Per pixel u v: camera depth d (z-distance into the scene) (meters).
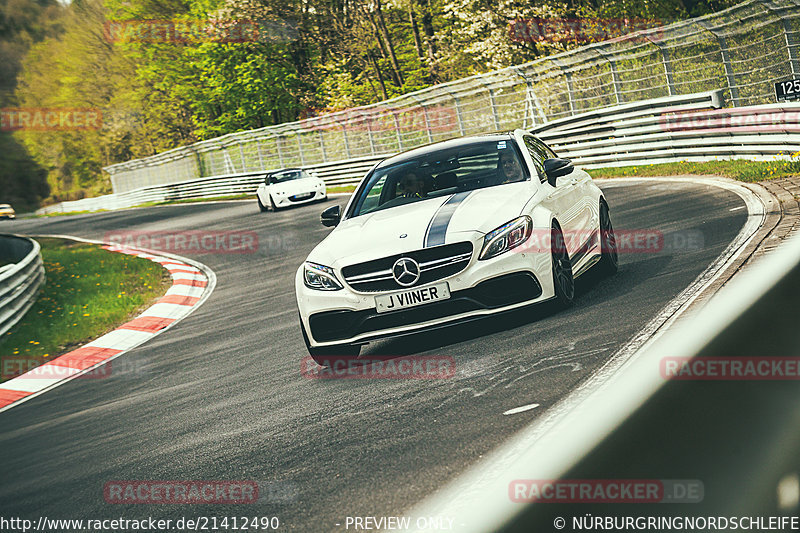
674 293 5.61
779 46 16.55
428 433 3.80
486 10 29.95
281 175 25.56
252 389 5.95
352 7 44.28
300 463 3.84
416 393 4.64
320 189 24.48
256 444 4.39
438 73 38.41
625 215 10.47
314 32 44.81
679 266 6.62
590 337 4.92
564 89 23.42
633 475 0.55
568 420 0.62
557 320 5.62
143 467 4.46
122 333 11.07
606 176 16.19
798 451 0.62
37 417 6.98
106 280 16.58
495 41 29.50
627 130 16.70
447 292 5.54
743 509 0.58
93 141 66.56
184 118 59.53
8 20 27.67
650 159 16.30
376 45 44.84
